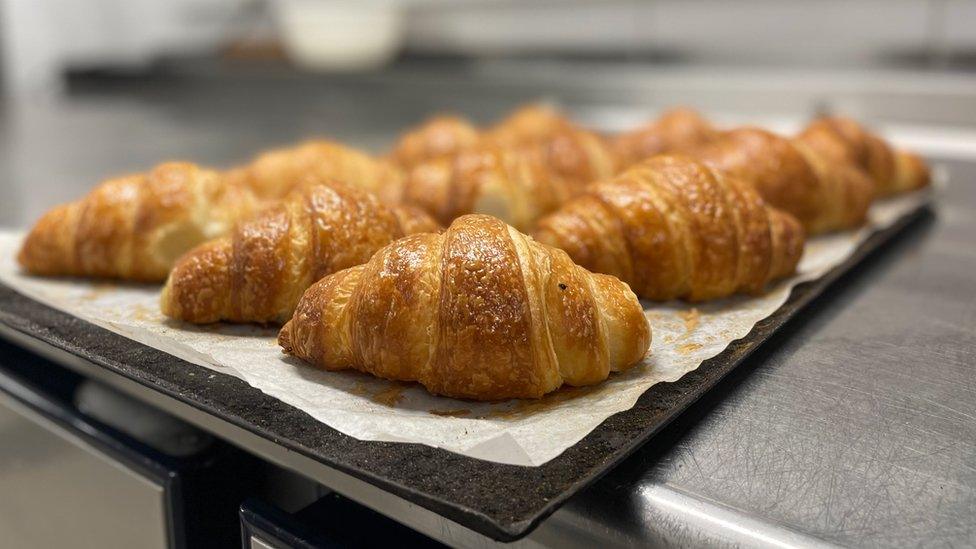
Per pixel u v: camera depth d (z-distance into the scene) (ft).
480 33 4.97
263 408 1.30
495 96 4.34
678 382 1.34
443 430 1.24
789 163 1.94
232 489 1.51
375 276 1.33
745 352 1.42
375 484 1.15
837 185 1.98
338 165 2.15
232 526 1.52
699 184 1.63
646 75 4.06
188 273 1.53
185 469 1.47
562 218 1.65
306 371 1.40
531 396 1.30
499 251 1.31
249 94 5.22
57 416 1.62
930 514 1.10
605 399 1.30
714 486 1.16
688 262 1.61
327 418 1.26
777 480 1.16
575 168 2.19
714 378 1.34
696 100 3.81
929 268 1.81
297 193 1.58
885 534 1.08
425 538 1.31
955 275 1.77
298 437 1.23
